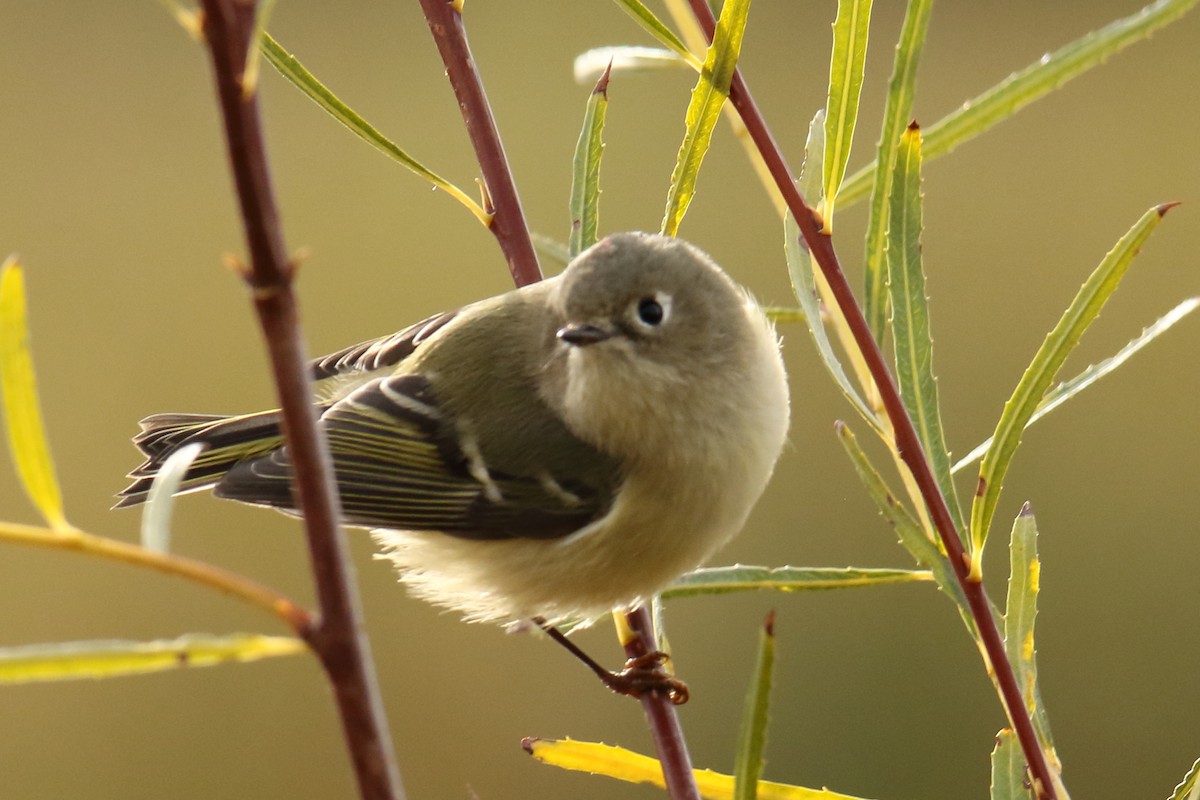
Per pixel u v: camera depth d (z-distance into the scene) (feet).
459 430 20.11
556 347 19.79
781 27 53.16
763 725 8.70
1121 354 13.48
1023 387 12.42
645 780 14.79
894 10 50.57
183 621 39.86
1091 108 50.01
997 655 12.48
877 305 14.02
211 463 21.26
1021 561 14.07
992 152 49.24
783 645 36.70
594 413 19.16
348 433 20.67
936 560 12.94
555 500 19.57
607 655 38.22
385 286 47.57
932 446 13.44
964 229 47.01
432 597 21.54
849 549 38.50
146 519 7.52
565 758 14.74
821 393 40.65
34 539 6.95
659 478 19.08
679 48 13.79
